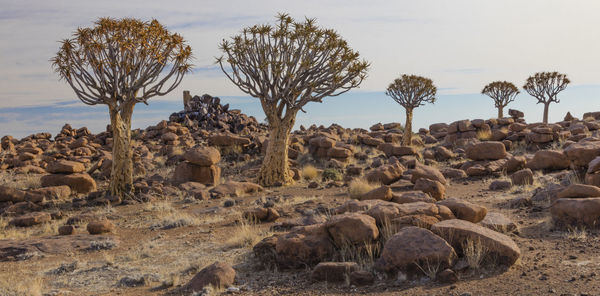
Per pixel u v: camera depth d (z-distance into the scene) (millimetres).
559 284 5246
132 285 6805
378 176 16281
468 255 5969
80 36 15648
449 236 6289
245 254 7973
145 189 17078
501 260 5992
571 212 8086
